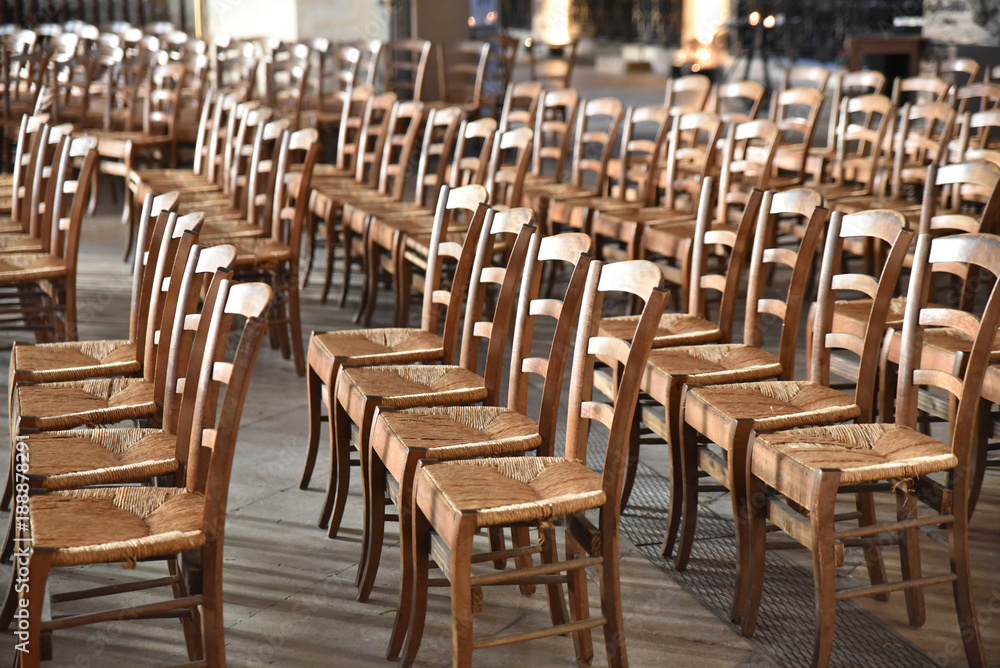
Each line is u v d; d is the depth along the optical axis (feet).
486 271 9.57
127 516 6.90
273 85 24.94
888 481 8.48
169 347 8.71
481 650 7.93
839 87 20.84
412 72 32.86
